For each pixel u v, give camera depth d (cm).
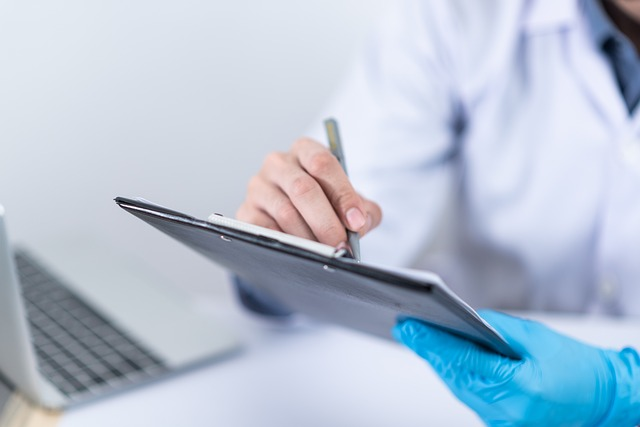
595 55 106
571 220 111
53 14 146
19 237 156
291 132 156
